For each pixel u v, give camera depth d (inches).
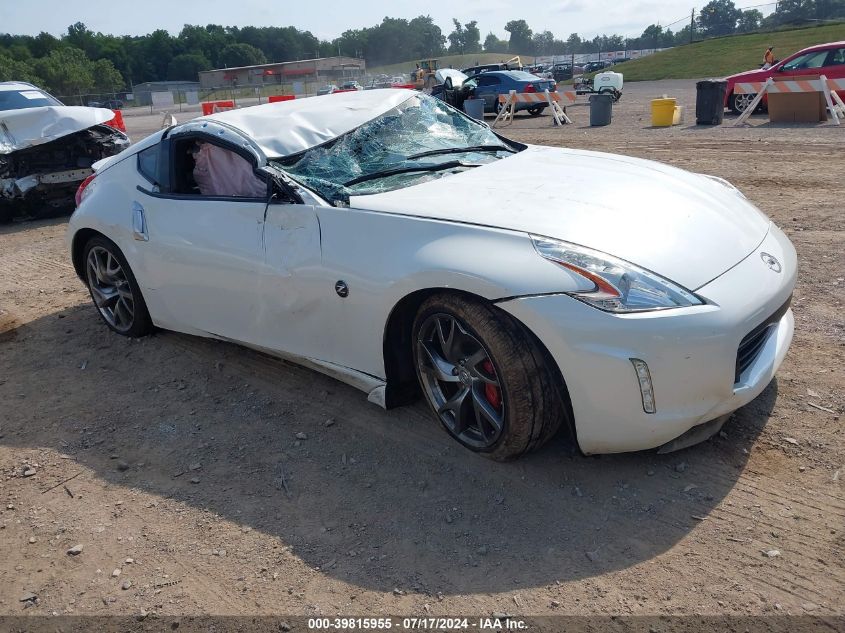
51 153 344.5
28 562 103.1
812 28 1819.6
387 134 149.7
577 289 97.5
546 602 87.9
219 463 124.3
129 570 99.7
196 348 172.9
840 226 227.5
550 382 103.6
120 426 139.9
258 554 100.8
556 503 105.4
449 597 90.2
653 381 96.6
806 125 499.5
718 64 1553.9
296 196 128.6
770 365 109.0
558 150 159.6
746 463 110.2
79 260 187.2
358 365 125.1
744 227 119.8
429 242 110.5
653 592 87.9
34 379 164.9
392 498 110.4
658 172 137.9
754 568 90.0
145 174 162.7
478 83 848.3
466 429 116.6
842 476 105.0
